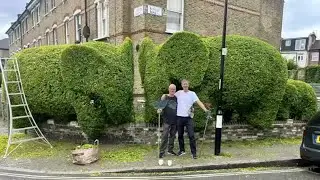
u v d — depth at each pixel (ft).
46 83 25.23
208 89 24.98
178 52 24.07
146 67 25.04
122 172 19.04
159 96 24.14
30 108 26.22
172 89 21.33
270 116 27.12
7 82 24.85
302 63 183.11
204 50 24.16
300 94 30.60
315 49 176.96
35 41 98.58
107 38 43.73
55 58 25.54
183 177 18.58
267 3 59.36
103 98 23.41
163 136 21.09
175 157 21.85
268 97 26.96
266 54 26.53
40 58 25.96
